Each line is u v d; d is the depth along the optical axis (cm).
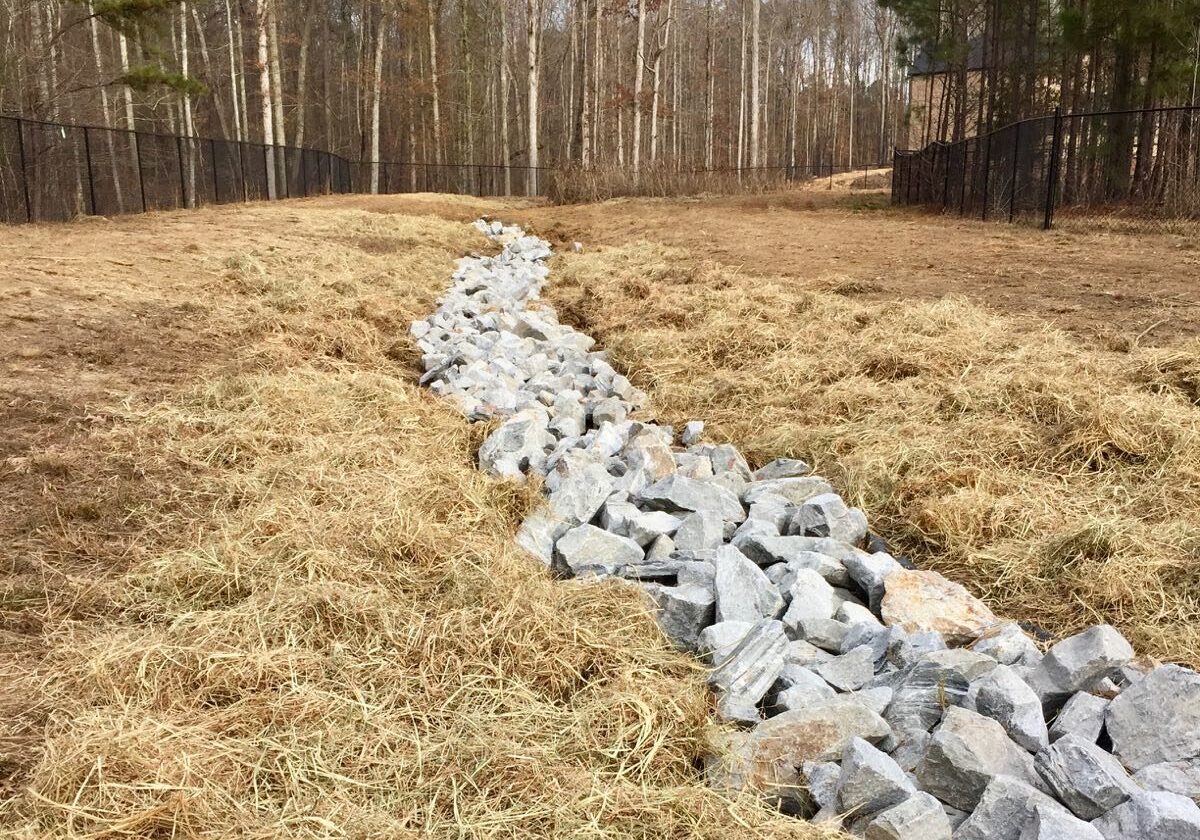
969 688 268
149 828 209
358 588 314
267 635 288
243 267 948
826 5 6531
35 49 2462
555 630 298
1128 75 1800
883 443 493
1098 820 216
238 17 3872
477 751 242
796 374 623
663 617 330
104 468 419
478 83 5053
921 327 677
